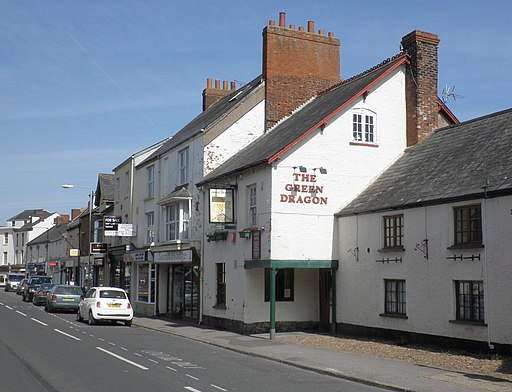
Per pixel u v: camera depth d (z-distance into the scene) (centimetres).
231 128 2572
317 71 2723
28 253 8494
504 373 1214
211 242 2417
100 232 4519
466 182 1584
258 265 2008
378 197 1934
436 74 2242
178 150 2833
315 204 2038
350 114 2136
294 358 1469
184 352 1602
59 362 1352
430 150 2033
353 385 1139
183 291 2853
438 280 1606
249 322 2089
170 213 2873
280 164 2002
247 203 2164
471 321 1500
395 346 1655
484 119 1948
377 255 1855
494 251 1434
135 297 3322
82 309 2595
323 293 2158
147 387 1056
